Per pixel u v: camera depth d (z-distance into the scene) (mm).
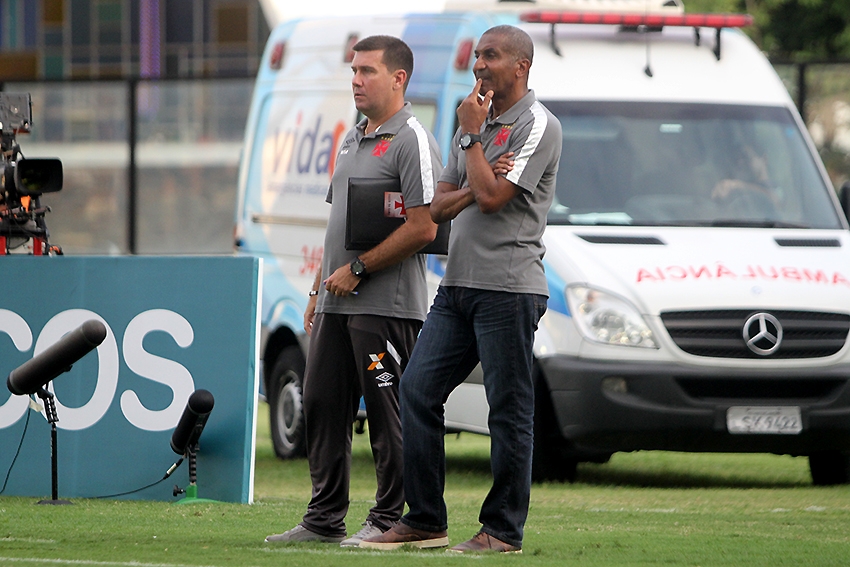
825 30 90250
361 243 23156
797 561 22125
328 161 41938
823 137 51719
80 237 65812
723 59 39781
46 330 30172
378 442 23344
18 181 31625
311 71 44125
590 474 38531
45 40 121750
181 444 28594
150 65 117438
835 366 34688
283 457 42531
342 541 22906
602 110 38000
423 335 22328
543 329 35125
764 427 34219
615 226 36469
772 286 34688
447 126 38062
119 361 29656
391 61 23484
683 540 24422
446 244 23531
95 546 22391
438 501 22297
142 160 65062
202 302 29219
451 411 37312
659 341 34062
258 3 114500
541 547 23125
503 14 38938
